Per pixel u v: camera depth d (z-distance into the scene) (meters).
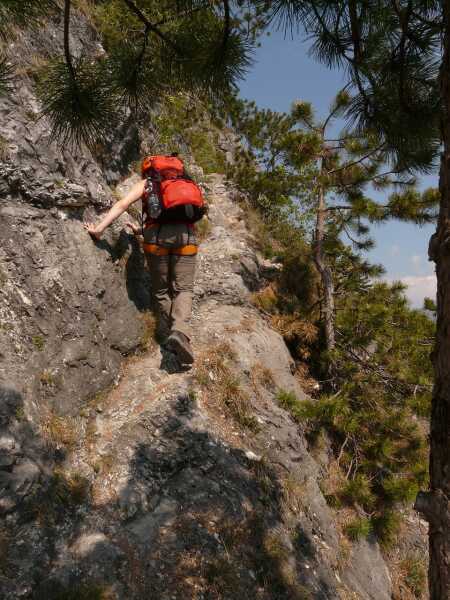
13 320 3.80
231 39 3.02
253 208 8.40
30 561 2.96
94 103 3.05
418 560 5.43
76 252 4.41
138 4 3.43
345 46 3.51
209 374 4.67
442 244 2.12
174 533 3.51
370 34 3.39
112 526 3.41
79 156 4.99
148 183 4.55
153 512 3.60
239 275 6.14
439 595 2.01
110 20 6.74
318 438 5.48
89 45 6.38
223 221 7.28
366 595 4.36
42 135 4.65
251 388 4.91
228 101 3.73
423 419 6.96
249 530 3.79
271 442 4.60
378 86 3.51
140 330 4.75
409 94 3.50
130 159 6.59
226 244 6.46
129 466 3.79
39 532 3.12
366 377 6.20
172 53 3.13
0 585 2.78
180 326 4.42
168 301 4.72
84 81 3.03
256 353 5.28
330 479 5.30
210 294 5.82
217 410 4.50
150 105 3.43
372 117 3.69
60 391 3.87
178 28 3.04
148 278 5.17
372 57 3.45
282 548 3.86
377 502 5.57
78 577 3.02
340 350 6.45
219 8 2.94
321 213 7.18
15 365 3.65
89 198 4.81
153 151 7.36
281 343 5.87
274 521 4.02
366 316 6.32
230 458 4.17
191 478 3.91
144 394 4.29
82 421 3.94
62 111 3.09
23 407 3.49
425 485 5.46
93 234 4.59
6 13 2.72
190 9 2.94
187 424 4.17
